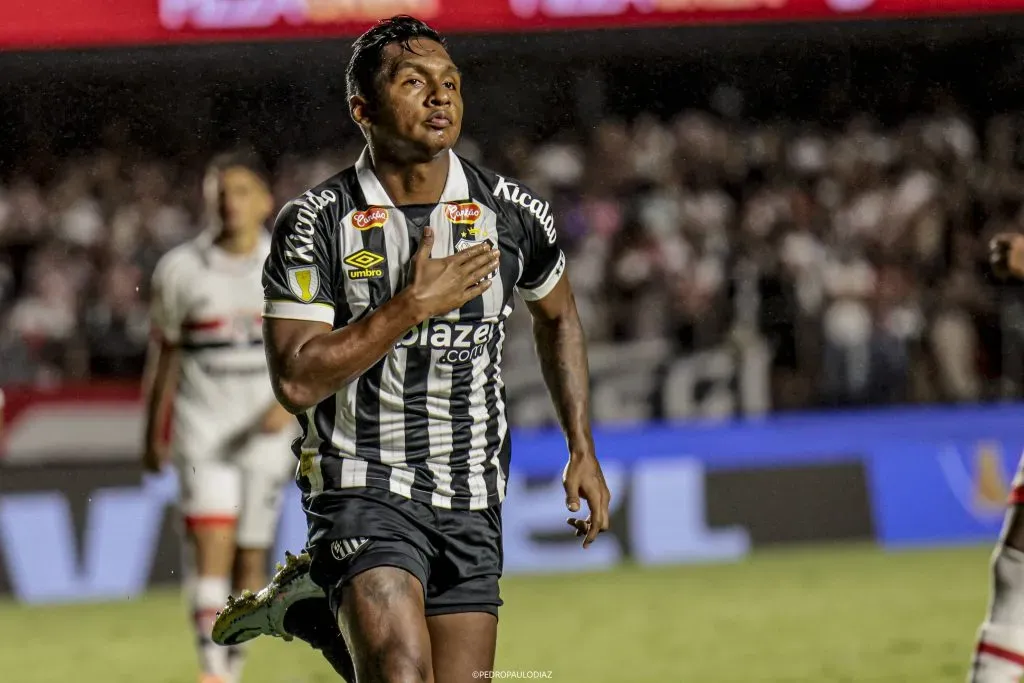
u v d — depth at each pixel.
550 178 46.88
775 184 47.97
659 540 32.72
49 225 44.72
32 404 32.31
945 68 45.88
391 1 30.20
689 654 21.80
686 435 33.44
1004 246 13.48
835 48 45.38
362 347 10.24
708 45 44.38
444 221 11.02
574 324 12.13
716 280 43.75
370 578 10.55
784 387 41.50
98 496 30.23
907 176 47.91
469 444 11.26
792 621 24.48
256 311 19.08
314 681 20.52
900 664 20.53
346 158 43.09
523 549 31.97
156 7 29.97
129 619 26.88
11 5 29.62
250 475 19.14
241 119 42.47
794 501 33.56
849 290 42.47
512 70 45.53
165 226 44.94
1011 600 12.77
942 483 34.41
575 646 22.72
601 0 30.62
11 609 28.67
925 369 42.16
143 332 41.88
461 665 11.20
